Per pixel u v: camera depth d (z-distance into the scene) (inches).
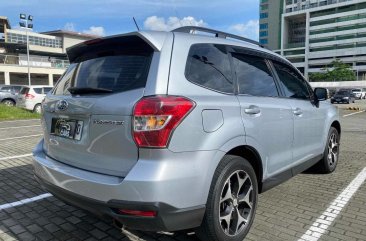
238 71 134.8
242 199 127.0
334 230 139.8
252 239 131.3
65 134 122.9
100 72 119.6
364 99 2070.6
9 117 618.2
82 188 107.5
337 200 173.8
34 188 193.2
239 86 132.0
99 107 108.3
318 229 140.6
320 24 4579.2
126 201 97.5
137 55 114.1
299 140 169.9
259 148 132.9
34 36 2755.9
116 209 100.4
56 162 125.8
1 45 2449.6
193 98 107.8
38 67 1911.9
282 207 163.8
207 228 112.2
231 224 123.9
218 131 112.0
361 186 197.2
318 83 3673.7
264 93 146.1
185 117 102.1
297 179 211.0
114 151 104.9
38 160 130.8
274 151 145.3
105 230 140.3
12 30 2645.2
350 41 4340.6
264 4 5241.1
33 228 142.6
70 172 113.3
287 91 166.4
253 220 135.0
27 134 412.2
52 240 132.3
